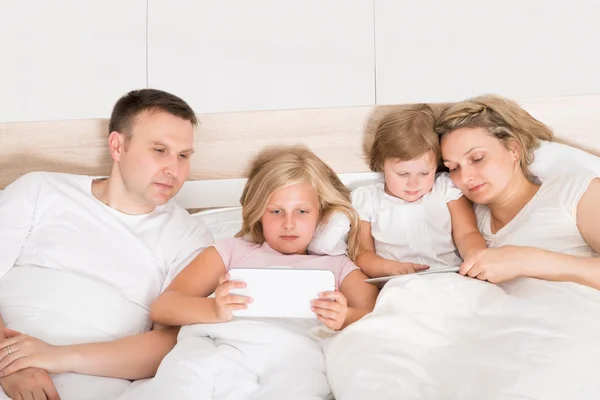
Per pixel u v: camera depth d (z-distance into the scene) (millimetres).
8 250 1339
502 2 1718
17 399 1073
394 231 1528
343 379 1060
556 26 1707
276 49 1793
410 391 1008
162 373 1075
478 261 1231
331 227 1466
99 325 1245
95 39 1840
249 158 1821
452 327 1130
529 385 966
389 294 1184
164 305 1251
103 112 1849
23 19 1852
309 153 1562
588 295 1121
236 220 1640
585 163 1503
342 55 1774
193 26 1812
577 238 1335
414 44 1752
